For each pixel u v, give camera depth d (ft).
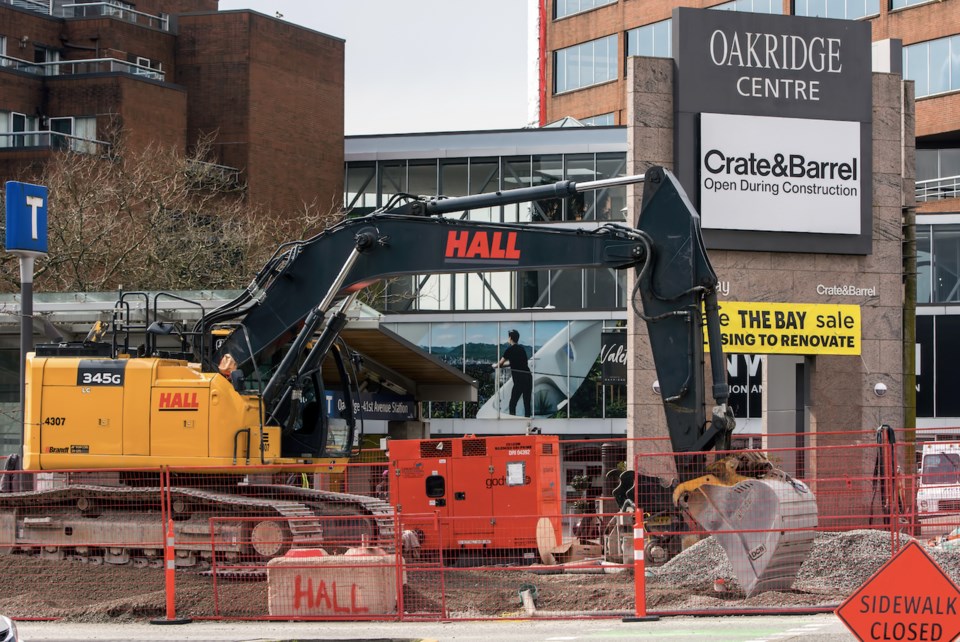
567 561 87.04
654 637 53.57
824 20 115.96
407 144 227.40
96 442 81.35
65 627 61.21
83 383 81.92
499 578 74.95
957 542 72.23
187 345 86.22
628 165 113.09
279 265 85.05
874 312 116.16
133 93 214.48
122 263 159.22
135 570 78.07
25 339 88.02
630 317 111.04
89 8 249.34
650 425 109.70
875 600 37.81
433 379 162.81
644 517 79.00
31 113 216.74
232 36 227.81
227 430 80.12
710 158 112.98
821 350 114.93
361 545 72.23
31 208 88.38
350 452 89.71
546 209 213.66
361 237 80.84
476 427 204.13
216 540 78.54
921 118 243.60
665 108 113.70
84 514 82.69
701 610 60.64
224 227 176.24
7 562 79.87
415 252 80.38
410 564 75.41
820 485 92.58
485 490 88.99
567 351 202.39
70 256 153.89
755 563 64.28
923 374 196.54
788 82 114.93
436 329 207.41
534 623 59.88
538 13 302.04
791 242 114.32
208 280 164.66
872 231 116.57
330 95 238.48
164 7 268.41
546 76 299.58
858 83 116.47
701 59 113.50
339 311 84.38
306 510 76.64
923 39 243.60
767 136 114.21
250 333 84.23
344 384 90.84
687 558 74.38
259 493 81.00
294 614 63.00
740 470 69.51
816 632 53.93
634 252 75.31
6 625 46.19
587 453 111.14
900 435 115.75
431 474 89.66
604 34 286.66
